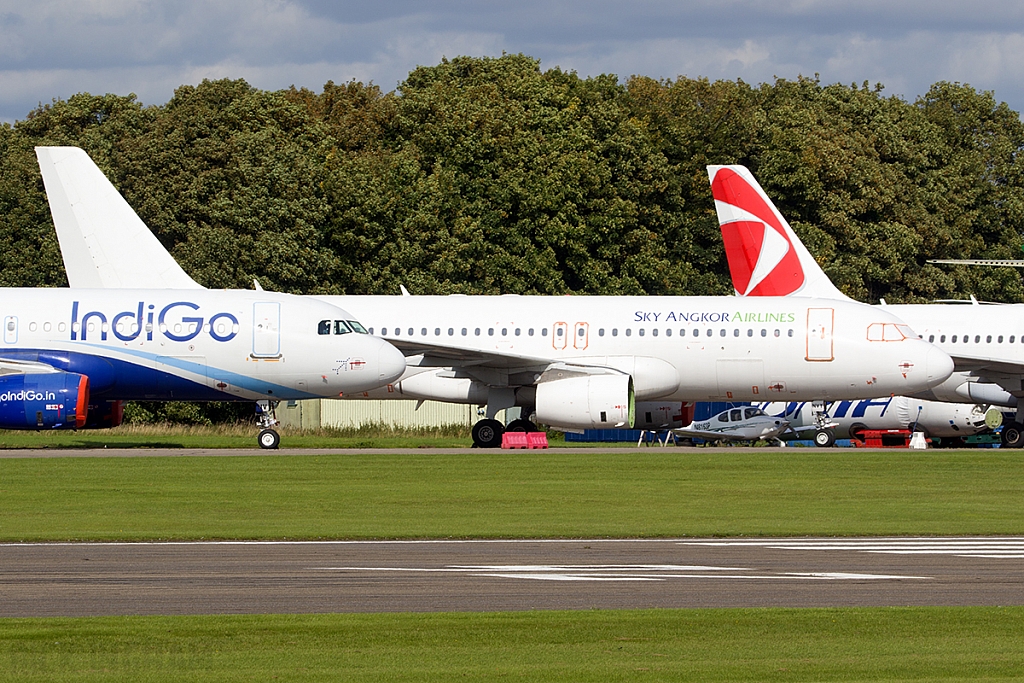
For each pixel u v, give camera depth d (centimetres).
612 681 3688
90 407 12825
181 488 8788
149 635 4234
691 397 13362
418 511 7644
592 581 5244
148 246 14162
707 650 4066
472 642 4153
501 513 7562
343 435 17400
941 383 12925
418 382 13338
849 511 7738
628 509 7794
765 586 5150
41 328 12319
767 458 11569
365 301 13625
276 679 3709
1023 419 14462
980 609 4700
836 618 4531
